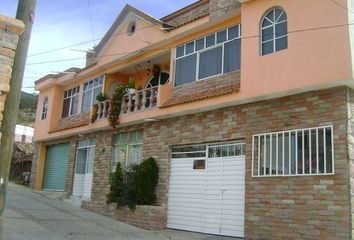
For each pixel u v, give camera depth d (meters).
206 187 12.48
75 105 21.03
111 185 15.02
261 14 11.27
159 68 17.30
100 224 13.26
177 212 13.14
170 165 13.84
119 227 13.02
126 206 14.18
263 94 10.70
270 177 10.54
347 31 9.32
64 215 14.27
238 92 11.37
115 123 16.08
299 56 10.11
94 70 19.11
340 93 9.56
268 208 10.41
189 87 13.89
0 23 6.00
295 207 9.84
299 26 10.29
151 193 13.84
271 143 10.80
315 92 10.05
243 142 11.70
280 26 10.88
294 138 10.28
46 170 22.23
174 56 14.88
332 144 9.44
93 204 16.31
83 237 10.88
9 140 6.45
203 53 13.80
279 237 10.00
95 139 18.25
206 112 12.85
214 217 12.02
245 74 11.29
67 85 22.12
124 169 15.11
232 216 11.52
